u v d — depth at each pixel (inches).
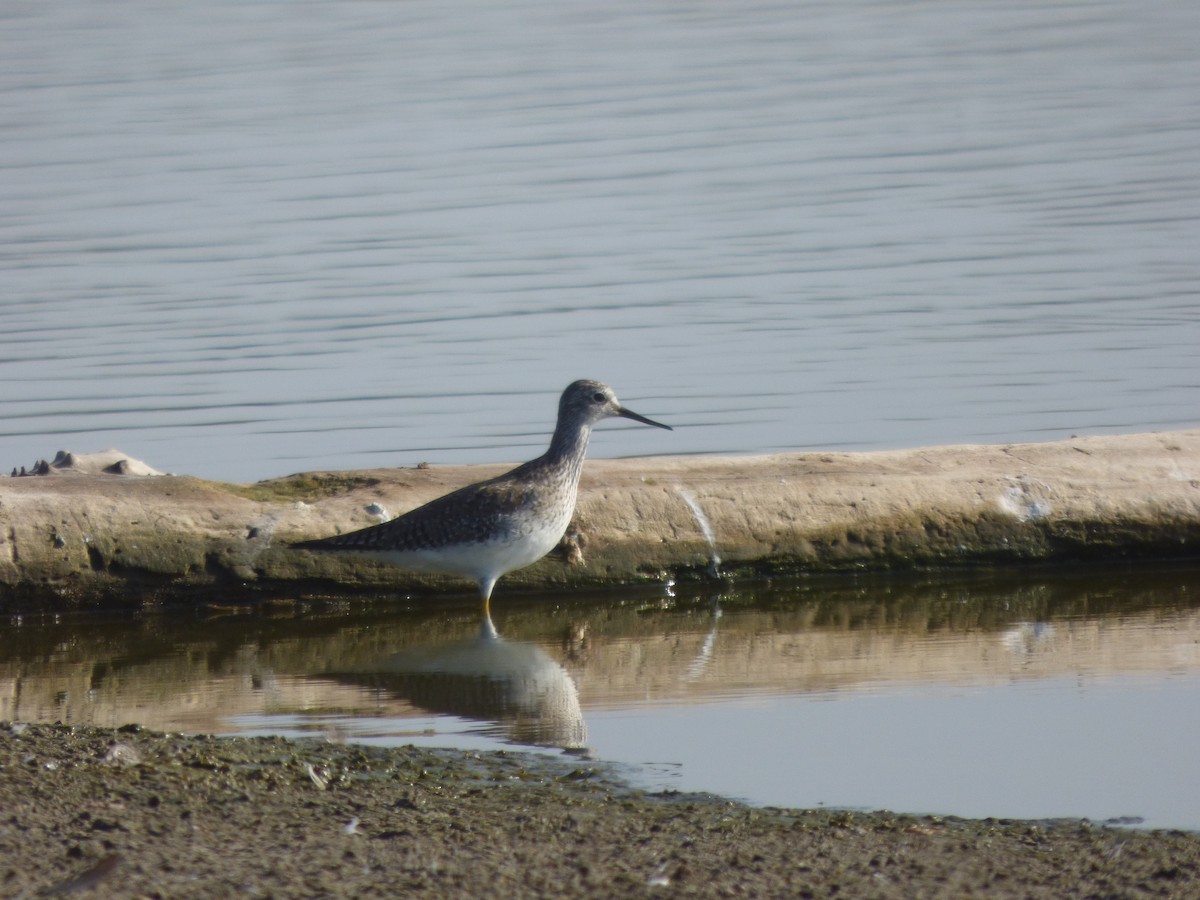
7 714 440.8
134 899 291.4
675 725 425.4
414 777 374.3
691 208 1051.3
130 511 546.6
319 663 495.5
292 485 583.8
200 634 530.9
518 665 491.2
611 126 1250.6
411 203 1071.6
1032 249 952.9
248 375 802.8
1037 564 585.3
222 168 1148.5
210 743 391.2
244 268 953.5
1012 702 439.5
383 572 565.0
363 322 872.9
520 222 1031.6
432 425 743.7
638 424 731.4
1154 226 979.9
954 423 718.5
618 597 571.2
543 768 386.9
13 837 319.3
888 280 914.7
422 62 1483.8
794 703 443.5
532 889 303.0
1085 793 369.7
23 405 762.8
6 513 534.3
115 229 1018.7
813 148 1182.9
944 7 1697.8
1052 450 603.2
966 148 1167.6
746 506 576.4
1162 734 410.0
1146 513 580.7
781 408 746.2
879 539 577.9
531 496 537.0
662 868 314.8
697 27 1637.6
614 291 914.7
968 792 370.6
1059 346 811.4
